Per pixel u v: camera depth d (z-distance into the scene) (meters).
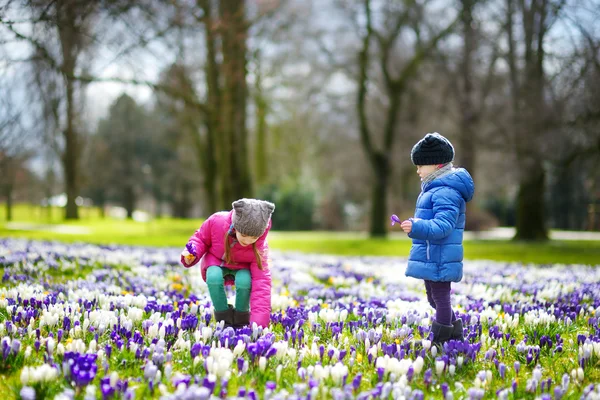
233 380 3.20
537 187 25.03
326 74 29.77
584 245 21.69
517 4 22.41
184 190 61.66
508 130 22.38
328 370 3.19
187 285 6.71
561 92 18.92
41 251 9.73
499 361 3.81
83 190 60.47
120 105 56.41
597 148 18.89
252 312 4.20
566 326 4.81
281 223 47.62
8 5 7.30
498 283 7.78
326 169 46.69
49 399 2.85
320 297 6.32
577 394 3.15
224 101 18.17
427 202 3.95
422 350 3.65
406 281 7.97
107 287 5.98
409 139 33.03
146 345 3.66
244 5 16.86
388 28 27.77
